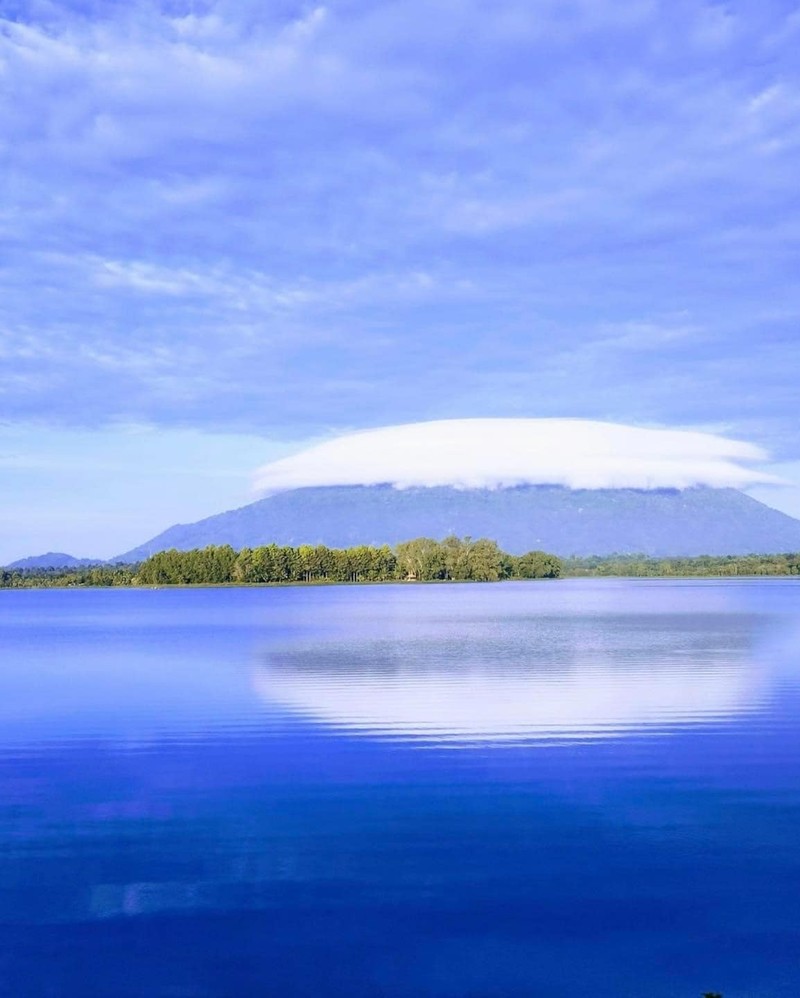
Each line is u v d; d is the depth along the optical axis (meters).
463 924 9.33
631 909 9.62
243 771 14.88
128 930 9.23
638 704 20.56
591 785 13.81
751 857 10.91
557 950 8.83
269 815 12.55
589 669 26.80
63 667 30.11
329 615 60.56
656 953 8.77
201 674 27.28
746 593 96.25
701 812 12.52
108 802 13.23
